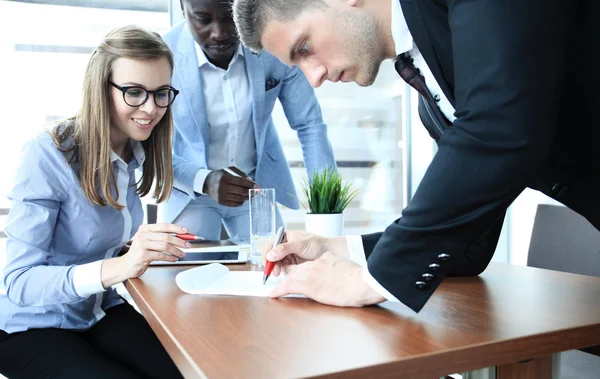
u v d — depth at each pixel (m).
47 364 1.25
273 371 0.57
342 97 3.54
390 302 0.90
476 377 0.80
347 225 3.62
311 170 2.30
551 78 0.68
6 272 1.32
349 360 0.60
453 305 0.88
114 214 1.53
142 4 3.02
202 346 0.66
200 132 2.14
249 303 0.91
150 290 1.06
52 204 1.40
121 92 1.45
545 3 0.68
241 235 2.32
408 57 1.07
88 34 2.91
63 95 2.88
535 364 0.82
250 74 2.13
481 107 0.70
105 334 1.47
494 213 0.73
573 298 0.93
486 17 0.70
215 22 1.96
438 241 0.75
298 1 1.01
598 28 0.78
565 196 0.92
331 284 0.90
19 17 2.77
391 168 3.68
